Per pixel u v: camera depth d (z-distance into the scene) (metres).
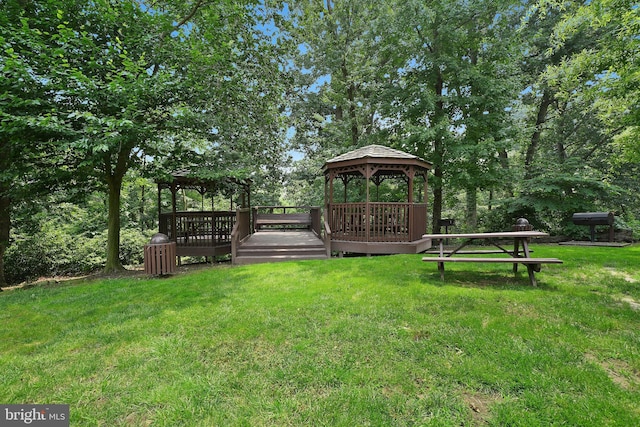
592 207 10.45
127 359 2.74
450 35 10.57
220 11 8.74
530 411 1.97
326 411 2.01
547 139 15.07
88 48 6.36
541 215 11.76
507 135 10.96
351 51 13.47
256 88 9.45
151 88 6.56
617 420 1.86
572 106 12.95
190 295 4.70
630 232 9.88
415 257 7.21
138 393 2.25
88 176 7.64
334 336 3.08
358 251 8.11
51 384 2.39
